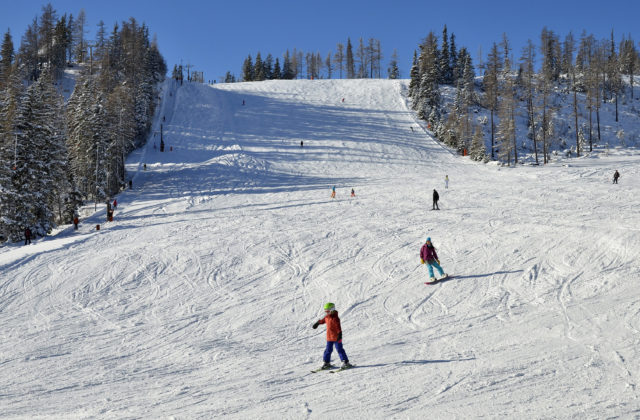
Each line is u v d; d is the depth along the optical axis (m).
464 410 5.95
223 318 12.80
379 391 6.89
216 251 20.20
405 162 55.75
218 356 9.86
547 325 9.58
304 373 8.27
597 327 9.10
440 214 25.73
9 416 7.17
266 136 65.38
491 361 7.81
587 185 33.03
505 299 11.74
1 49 80.69
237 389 7.66
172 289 15.73
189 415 6.60
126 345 11.01
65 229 31.06
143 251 20.67
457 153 62.53
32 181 30.91
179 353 10.27
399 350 9.09
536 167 49.16
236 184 42.47
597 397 6.02
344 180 44.62
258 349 10.20
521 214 23.39
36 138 32.00
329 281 15.34
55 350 10.79
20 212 30.27
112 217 31.44
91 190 41.38
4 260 19.83
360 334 10.58
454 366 7.74
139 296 15.16
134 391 8.00
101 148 41.28
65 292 15.70
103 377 8.91
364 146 62.09
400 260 16.91
